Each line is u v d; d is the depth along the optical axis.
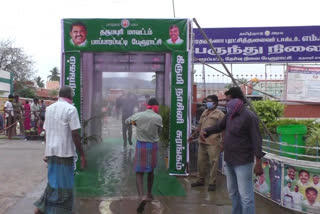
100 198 5.57
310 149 5.08
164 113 7.91
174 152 7.11
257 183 5.89
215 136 6.16
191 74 7.14
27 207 5.06
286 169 5.05
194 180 6.85
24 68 41.69
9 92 26.64
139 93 8.70
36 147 10.70
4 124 14.11
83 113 7.68
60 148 4.16
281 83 12.89
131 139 9.92
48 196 4.18
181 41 7.03
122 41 7.07
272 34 11.86
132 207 5.19
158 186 6.37
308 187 4.73
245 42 11.97
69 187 4.21
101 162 8.09
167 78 8.23
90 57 8.09
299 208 4.82
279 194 5.18
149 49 7.06
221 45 12.05
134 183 6.47
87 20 7.08
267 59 11.91
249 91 12.83
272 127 6.74
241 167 4.20
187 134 7.09
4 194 5.66
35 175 6.96
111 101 8.87
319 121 6.68
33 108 14.06
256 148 4.06
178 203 5.42
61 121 4.18
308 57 11.73
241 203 4.42
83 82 7.57
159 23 7.06
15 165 7.85
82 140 7.53
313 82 11.64
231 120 4.33
